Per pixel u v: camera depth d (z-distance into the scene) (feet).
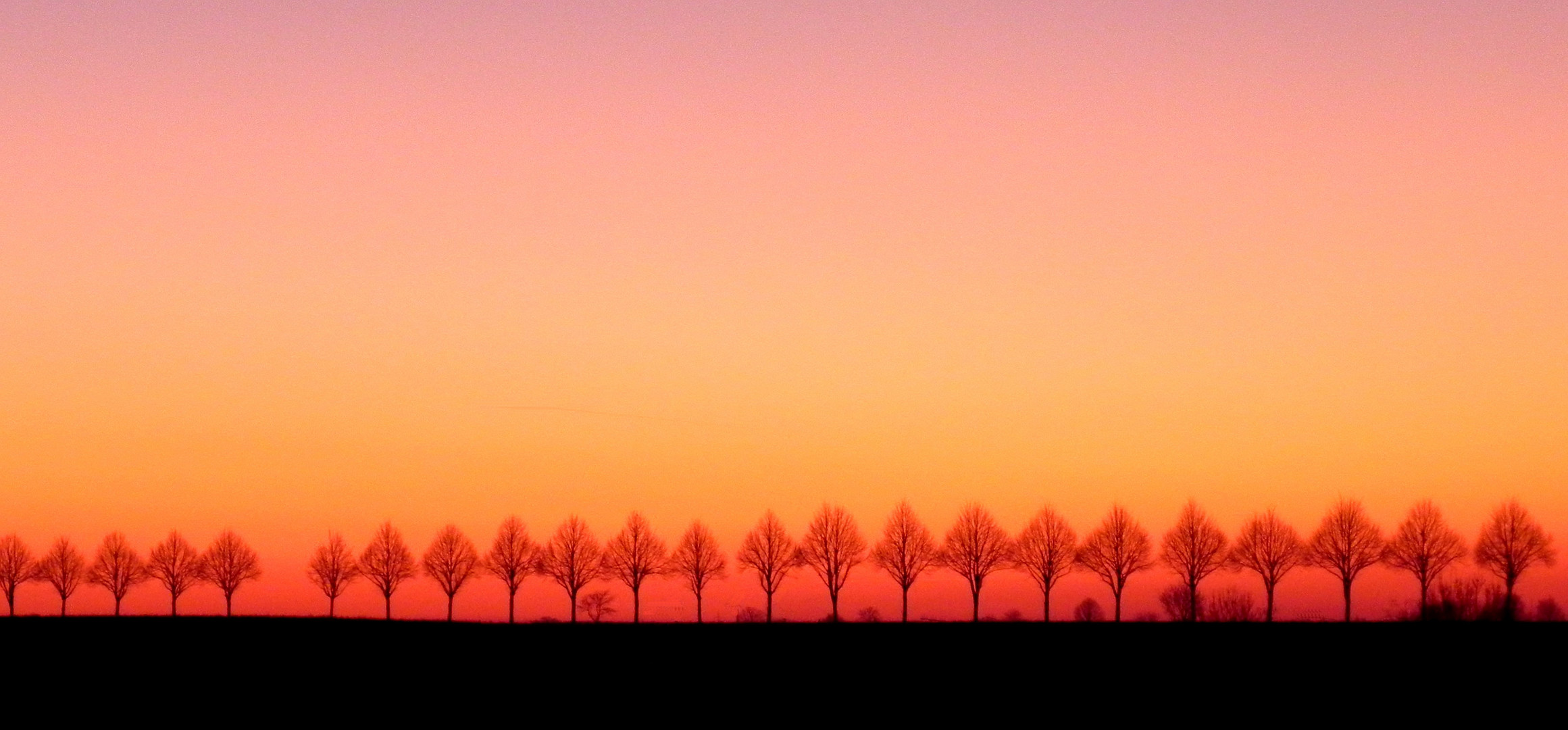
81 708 229.04
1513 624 345.51
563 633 347.56
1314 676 261.44
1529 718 219.61
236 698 239.71
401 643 321.73
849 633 347.36
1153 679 261.03
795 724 218.18
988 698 241.35
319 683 257.96
